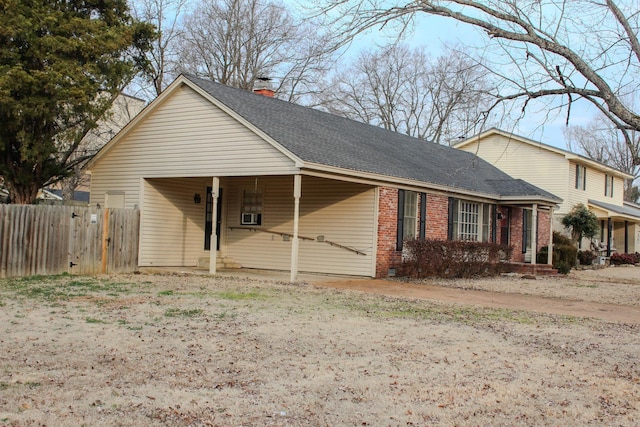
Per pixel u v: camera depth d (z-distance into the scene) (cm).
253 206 2125
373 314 1157
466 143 3697
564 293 1722
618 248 4366
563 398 660
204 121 1819
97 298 1220
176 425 539
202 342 855
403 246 1944
